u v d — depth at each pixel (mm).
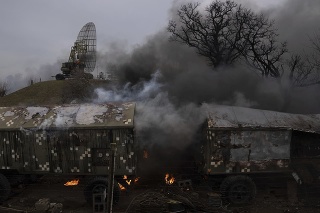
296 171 11648
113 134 11156
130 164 11180
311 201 11055
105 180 10836
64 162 11305
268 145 11367
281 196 11688
